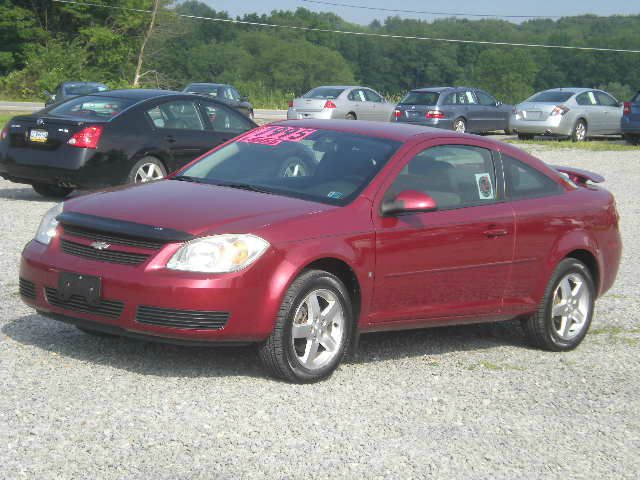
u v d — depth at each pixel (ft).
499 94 474.08
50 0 221.05
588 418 17.76
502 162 22.31
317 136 21.65
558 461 15.44
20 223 35.94
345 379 19.06
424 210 19.22
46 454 14.12
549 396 19.02
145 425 15.57
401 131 21.67
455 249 20.48
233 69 422.41
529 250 21.97
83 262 17.89
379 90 520.83
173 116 42.19
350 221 18.88
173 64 372.79
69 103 41.96
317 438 15.57
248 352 20.36
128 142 40.11
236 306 17.25
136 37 240.53
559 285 22.74
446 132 21.97
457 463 14.98
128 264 17.52
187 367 18.94
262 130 22.86
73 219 18.34
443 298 20.59
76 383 17.49
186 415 16.17
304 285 17.97
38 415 15.72
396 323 19.98
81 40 222.89
